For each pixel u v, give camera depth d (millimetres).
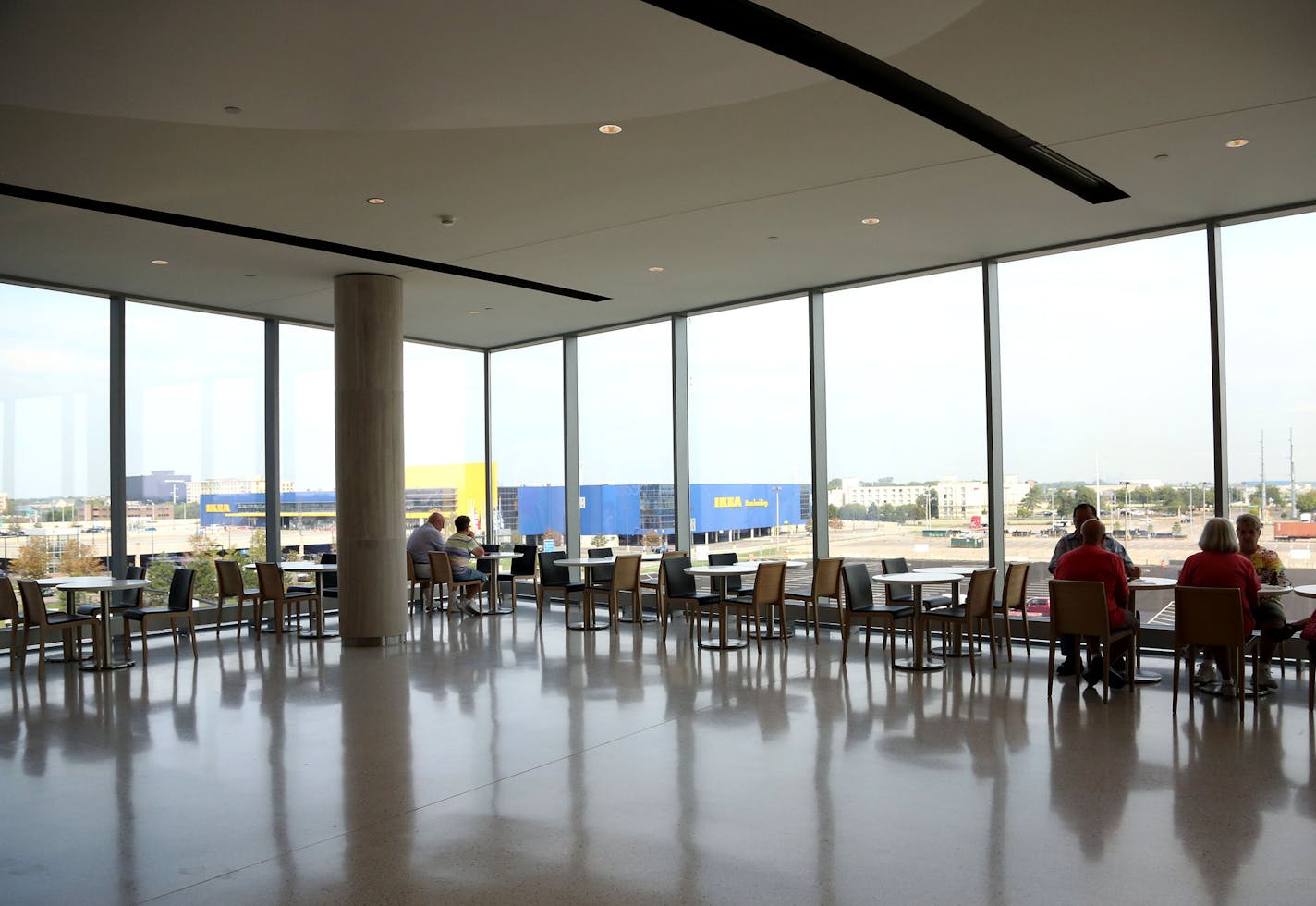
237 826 4488
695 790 4914
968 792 4809
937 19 4125
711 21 4184
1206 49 5008
